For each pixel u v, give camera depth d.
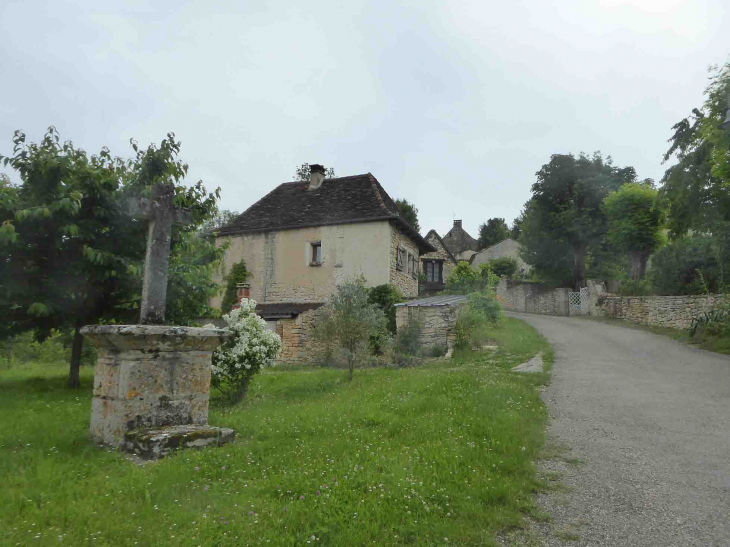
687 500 3.92
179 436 4.80
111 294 9.74
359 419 6.13
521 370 10.94
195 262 10.83
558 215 31.78
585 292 28.25
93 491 3.62
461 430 5.51
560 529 3.35
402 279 21.36
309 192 23.47
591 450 5.22
